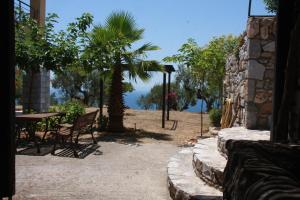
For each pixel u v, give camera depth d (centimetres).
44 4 1252
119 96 1165
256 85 721
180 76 2453
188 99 2470
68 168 671
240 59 812
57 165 693
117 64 1153
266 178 189
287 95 420
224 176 285
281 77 427
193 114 1758
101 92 1255
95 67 1118
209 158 551
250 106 723
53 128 995
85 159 755
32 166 679
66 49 988
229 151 303
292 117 436
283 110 423
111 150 862
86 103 2519
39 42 988
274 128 432
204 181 516
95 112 957
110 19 1184
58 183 568
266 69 717
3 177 336
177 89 2497
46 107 1268
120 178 609
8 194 339
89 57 1079
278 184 177
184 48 1209
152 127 1301
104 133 1127
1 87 331
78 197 500
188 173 563
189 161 650
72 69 1141
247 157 242
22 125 940
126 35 1186
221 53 1241
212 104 1912
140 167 695
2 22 328
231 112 911
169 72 1352
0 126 334
